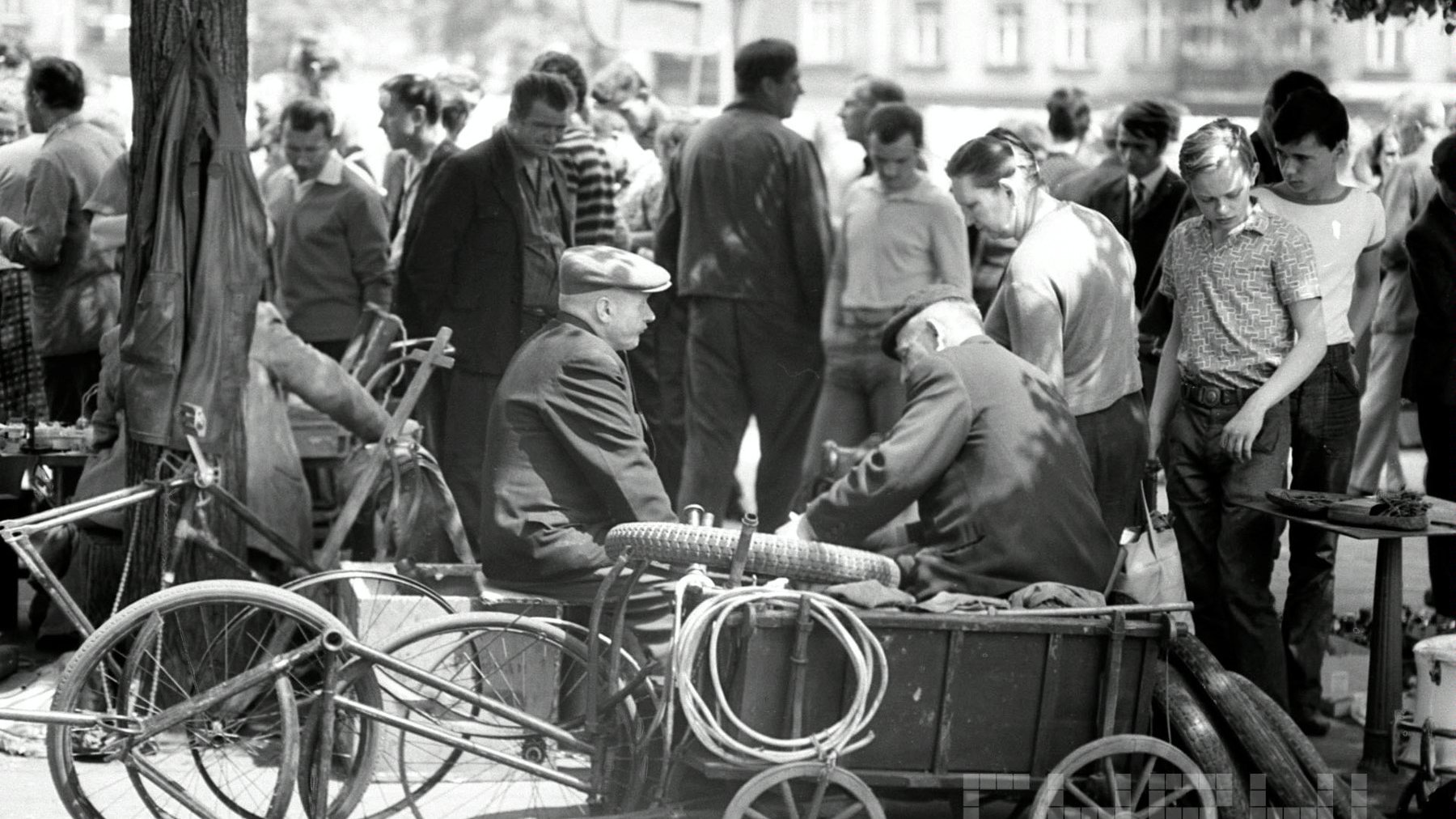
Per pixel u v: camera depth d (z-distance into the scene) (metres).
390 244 11.62
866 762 5.89
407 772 6.68
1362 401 11.11
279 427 8.21
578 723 6.29
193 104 7.57
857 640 5.79
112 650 6.59
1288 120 7.55
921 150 10.64
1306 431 7.65
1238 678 6.49
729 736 5.76
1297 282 7.24
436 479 7.94
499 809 6.66
